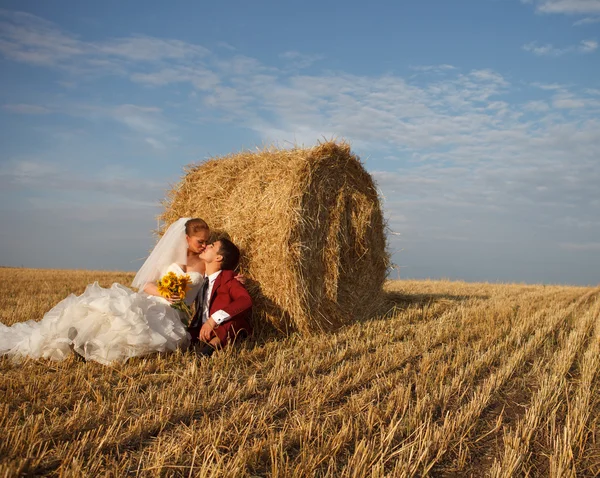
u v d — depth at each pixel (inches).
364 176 314.5
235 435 135.0
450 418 158.2
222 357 211.2
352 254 306.8
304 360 217.0
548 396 177.9
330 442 134.6
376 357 225.5
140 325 201.6
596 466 132.3
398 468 121.6
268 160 268.8
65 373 186.9
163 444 129.1
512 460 127.7
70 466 116.1
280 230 252.4
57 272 829.2
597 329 306.8
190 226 242.5
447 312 352.8
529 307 399.2
